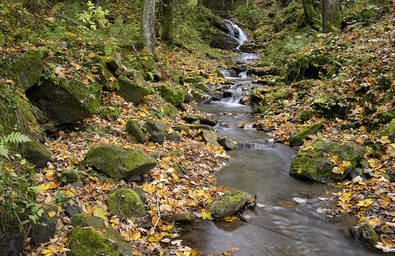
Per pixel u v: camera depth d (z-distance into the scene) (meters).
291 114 9.02
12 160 3.47
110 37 8.90
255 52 22.30
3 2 6.29
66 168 4.34
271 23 26.45
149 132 6.45
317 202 4.79
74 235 3.03
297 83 10.64
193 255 3.47
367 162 5.52
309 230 4.05
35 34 6.33
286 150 7.13
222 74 15.21
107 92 7.04
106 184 4.43
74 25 8.63
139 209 4.08
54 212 3.27
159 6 17.55
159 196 4.52
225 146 7.25
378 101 6.84
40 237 3.05
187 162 5.90
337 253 3.58
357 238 3.80
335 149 5.75
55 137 5.52
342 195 4.82
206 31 22.75
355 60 8.50
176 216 4.20
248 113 10.60
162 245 3.62
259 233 3.99
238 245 3.72
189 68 14.50
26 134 4.22
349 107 7.44
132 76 8.02
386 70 7.23
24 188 3.10
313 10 18.02
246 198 4.59
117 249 3.04
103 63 7.11
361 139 6.10
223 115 10.28
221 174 5.88
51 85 5.41
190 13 22.38
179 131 7.32
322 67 10.47
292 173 5.86
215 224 4.18
